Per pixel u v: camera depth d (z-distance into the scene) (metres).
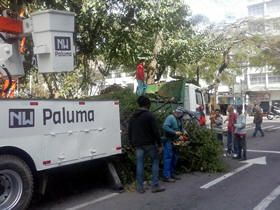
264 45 27.22
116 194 6.79
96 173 7.59
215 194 6.66
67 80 11.95
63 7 9.83
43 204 6.25
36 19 5.80
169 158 7.70
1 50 5.96
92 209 5.89
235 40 25.66
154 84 13.62
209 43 18.61
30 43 8.13
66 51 5.94
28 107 5.31
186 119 9.02
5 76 6.01
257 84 54.91
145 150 6.85
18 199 5.22
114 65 13.57
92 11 10.23
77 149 6.12
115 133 7.03
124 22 10.94
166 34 15.23
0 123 4.92
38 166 5.43
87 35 11.08
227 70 33.31
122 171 7.47
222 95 51.69
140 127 6.85
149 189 7.12
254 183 7.50
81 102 6.25
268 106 54.47
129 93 9.11
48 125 5.61
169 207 5.89
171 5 12.68
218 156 8.87
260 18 27.73
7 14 6.08
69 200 6.46
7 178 5.16
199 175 8.38
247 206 5.87
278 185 7.28
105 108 6.81
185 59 16.66
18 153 5.23
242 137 10.67
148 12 10.74
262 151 12.56
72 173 6.89
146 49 13.90
